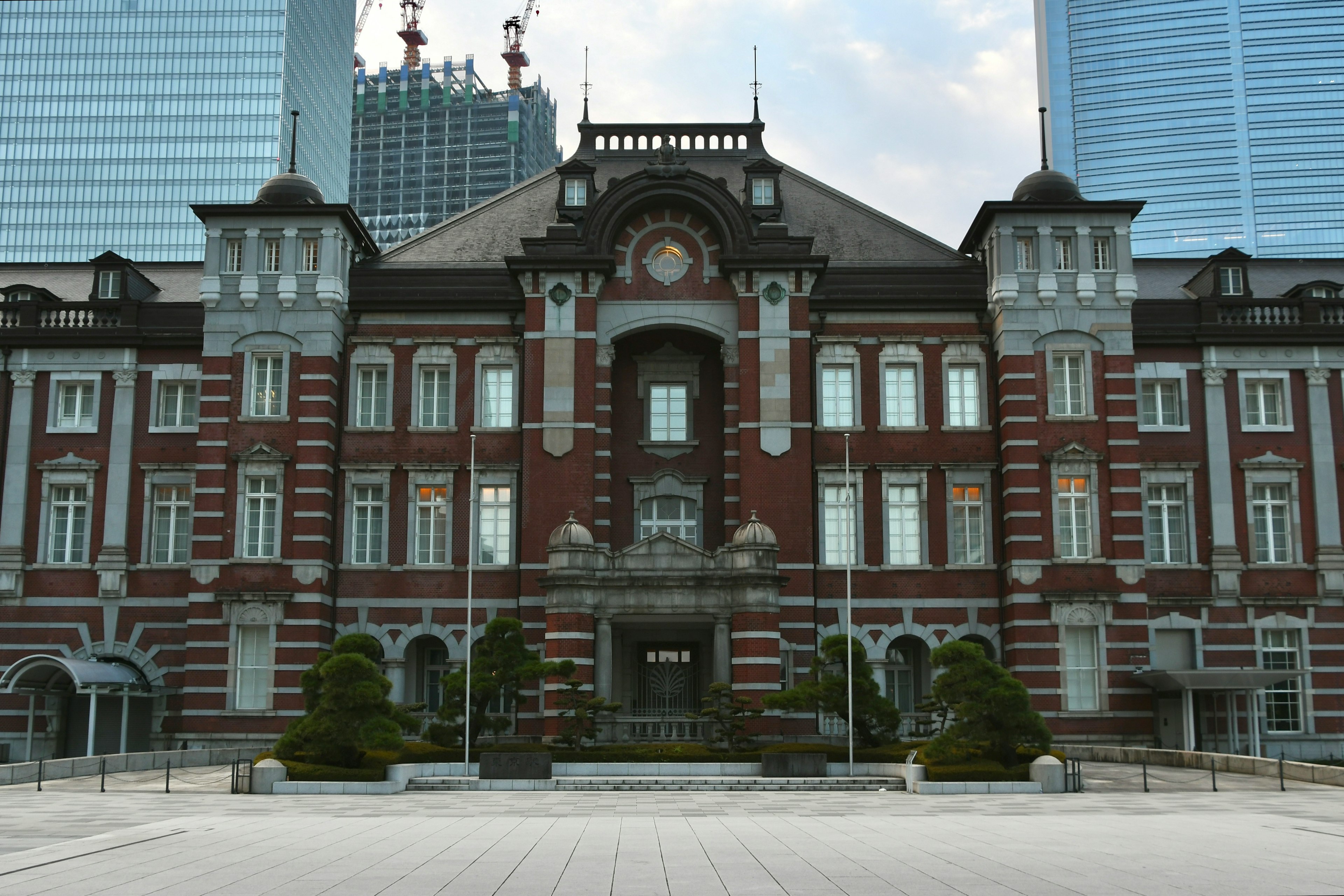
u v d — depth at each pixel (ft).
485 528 155.43
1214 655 156.97
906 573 153.79
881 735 132.26
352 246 162.40
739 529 143.02
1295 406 161.89
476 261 163.43
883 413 157.48
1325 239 524.52
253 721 146.61
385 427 156.76
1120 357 154.20
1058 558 150.00
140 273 178.09
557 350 154.20
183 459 160.25
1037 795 108.99
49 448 161.07
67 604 157.58
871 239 165.89
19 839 75.20
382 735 114.73
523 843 73.31
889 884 58.44
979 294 158.40
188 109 480.64
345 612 153.07
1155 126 546.26
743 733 132.77
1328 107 533.96
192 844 72.90
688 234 159.43
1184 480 160.15
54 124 481.46
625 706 150.00
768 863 64.69
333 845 72.64
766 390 153.38
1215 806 97.04
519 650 132.36
